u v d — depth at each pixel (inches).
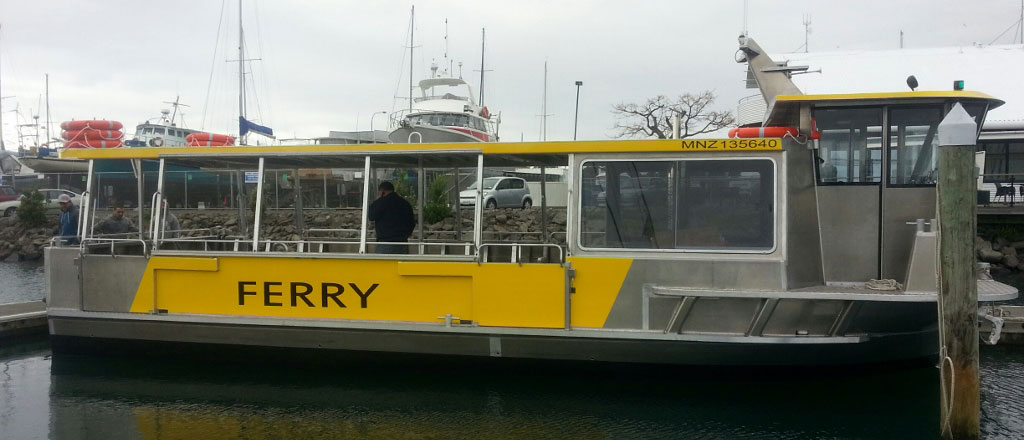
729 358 239.3
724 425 235.5
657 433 228.5
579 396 254.7
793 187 233.1
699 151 234.8
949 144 201.6
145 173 294.2
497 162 286.4
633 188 239.6
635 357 243.3
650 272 236.4
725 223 234.4
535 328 241.6
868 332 234.8
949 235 203.9
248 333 267.3
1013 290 225.9
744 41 282.0
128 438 225.8
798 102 241.0
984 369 294.7
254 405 253.9
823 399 252.2
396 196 289.7
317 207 329.1
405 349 258.8
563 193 335.6
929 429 230.7
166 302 269.7
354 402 256.4
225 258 263.1
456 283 247.6
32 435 228.2
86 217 280.8
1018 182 820.0
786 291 225.3
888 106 240.4
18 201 1091.3
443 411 247.4
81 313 278.2
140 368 281.9
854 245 243.4
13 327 336.8
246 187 323.0
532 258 280.5
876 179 242.1
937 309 229.0
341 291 255.6
